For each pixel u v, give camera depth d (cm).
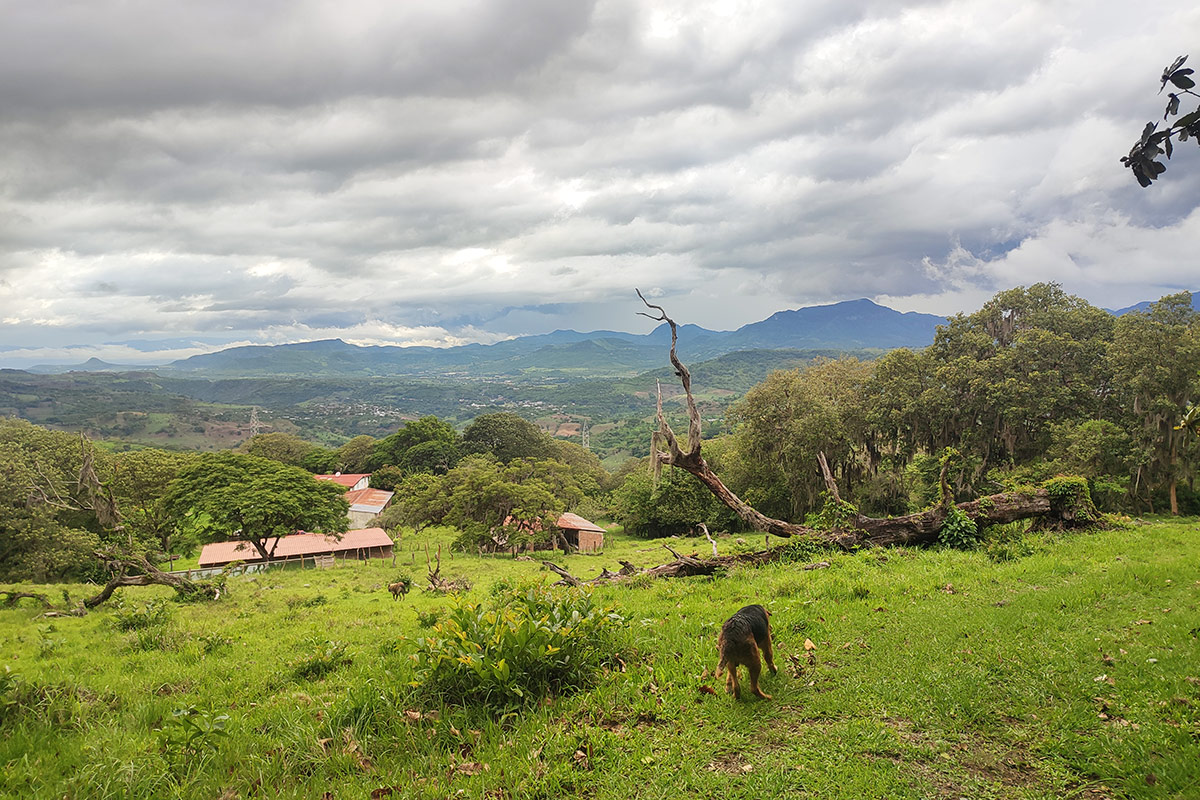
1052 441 4062
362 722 594
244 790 496
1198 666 596
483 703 624
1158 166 388
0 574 3747
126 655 1223
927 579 1121
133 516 4150
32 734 611
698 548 3488
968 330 4972
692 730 559
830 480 1747
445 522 5259
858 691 621
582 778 491
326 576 3394
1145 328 3844
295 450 9912
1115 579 955
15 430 5228
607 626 782
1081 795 440
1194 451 3762
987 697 583
